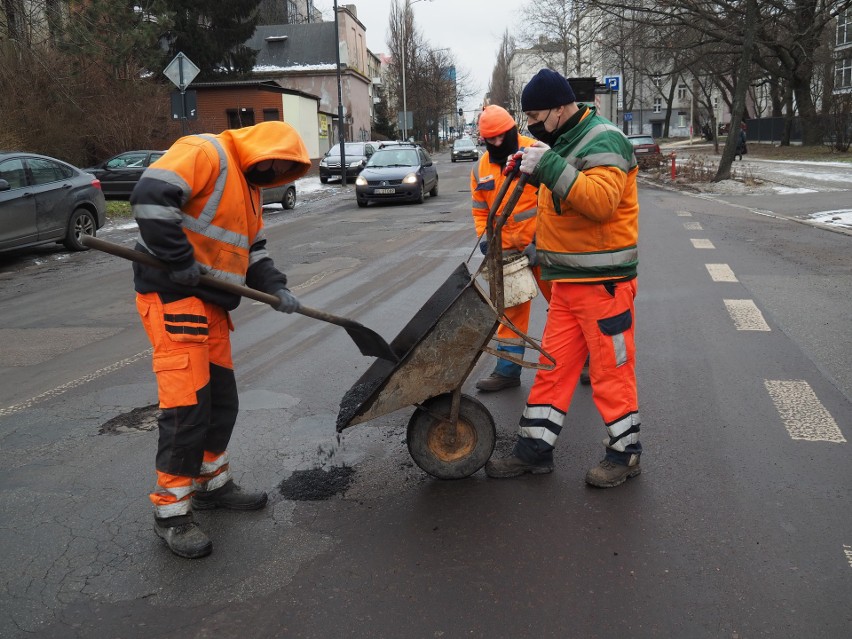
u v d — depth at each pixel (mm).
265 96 33344
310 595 2691
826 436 3949
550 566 2830
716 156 37031
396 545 3020
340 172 28391
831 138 33094
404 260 10094
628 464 3498
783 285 7742
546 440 3574
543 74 3172
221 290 3021
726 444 3891
